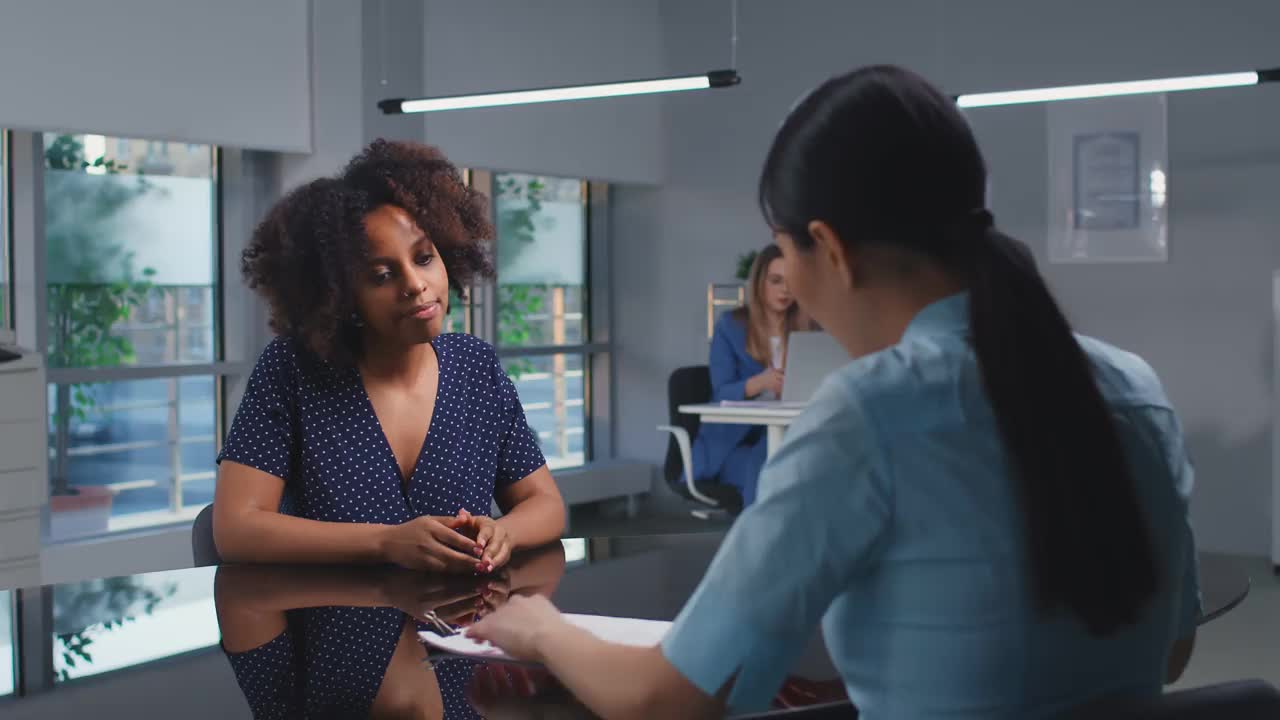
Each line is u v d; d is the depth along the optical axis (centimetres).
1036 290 82
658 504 729
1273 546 535
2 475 381
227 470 185
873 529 80
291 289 187
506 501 211
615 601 147
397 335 188
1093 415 79
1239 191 563
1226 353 570
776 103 679
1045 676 80
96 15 461
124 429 516
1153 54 577
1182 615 95
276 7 521
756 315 530
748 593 82
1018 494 79
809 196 86
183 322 532
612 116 688
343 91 548
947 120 84
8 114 439
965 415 81
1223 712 82
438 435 197
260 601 151
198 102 494
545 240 707
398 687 115
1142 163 583
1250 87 558
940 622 80
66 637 136
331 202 185
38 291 486
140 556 499
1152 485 86
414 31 580
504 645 101
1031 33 605
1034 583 78
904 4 639
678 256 713
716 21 695
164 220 525
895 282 86
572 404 726
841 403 82
